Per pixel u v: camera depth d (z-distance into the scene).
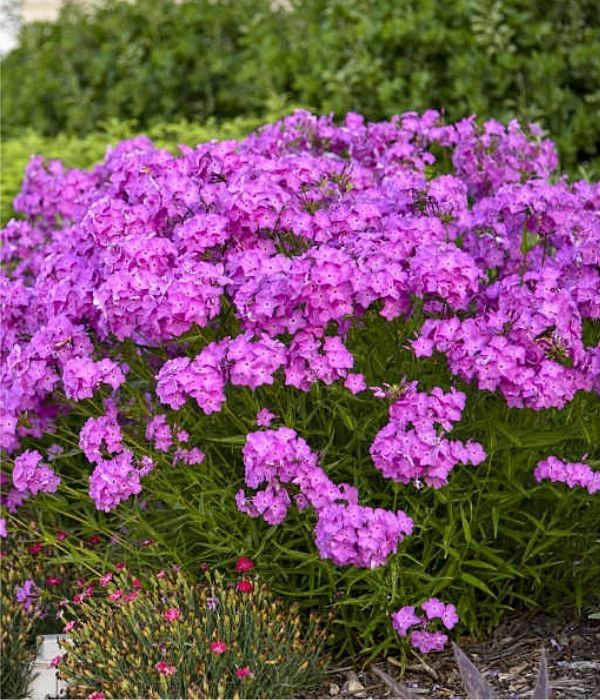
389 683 1.61
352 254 1.79
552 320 1.69
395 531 1.66
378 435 1.69
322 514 1.69
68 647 1.78
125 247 1.81
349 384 1.74
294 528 1.80
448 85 3.09
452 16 3.13
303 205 1.93
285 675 1.74
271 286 1.73
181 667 1.70
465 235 1.97
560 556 1.88
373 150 2.21
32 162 2.35
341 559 1.66
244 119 3.55
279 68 3.39
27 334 1.99
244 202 1.82
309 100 3.25
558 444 1.84
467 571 1.85
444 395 1.70
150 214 1.89
